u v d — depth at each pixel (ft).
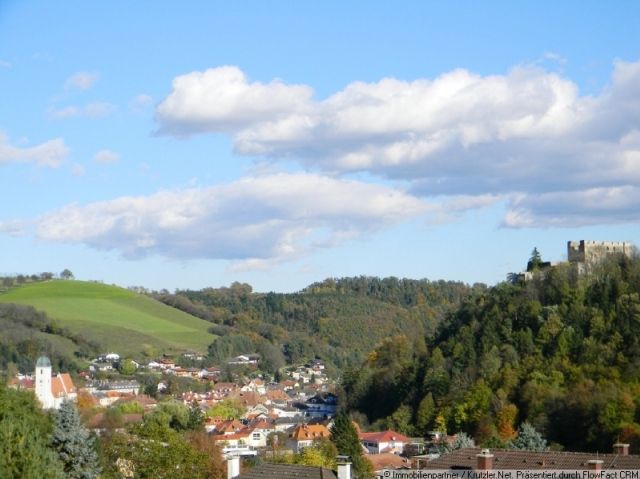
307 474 302.25
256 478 308.19
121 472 432.25
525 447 481.05
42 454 241.76
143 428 435.53
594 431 604.08
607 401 609.83
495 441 508.12
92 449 390.01
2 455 229.86
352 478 415.44
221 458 528.63
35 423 383.45
